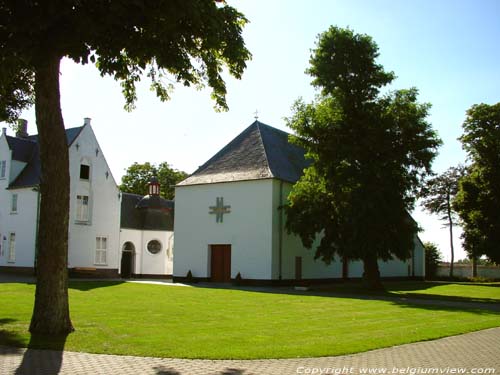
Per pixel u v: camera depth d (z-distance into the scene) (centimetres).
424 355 1034
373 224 2800
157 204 5025
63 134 1237
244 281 3366
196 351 1005
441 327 1438
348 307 1986
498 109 4556
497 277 6172
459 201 4516
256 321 1500
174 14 1084
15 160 4294
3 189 4281
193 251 3659
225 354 979
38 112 1218
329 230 2986
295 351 1017
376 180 2836
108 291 2484
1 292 2255
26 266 3994
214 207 3591
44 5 1014
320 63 3017
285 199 3450
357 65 2980
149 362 917
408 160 2939
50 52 1084
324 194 3053
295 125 3002
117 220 4431
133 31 1156
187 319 1508
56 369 863
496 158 4378
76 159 4128
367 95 3000
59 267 1213
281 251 3369
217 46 1274
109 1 1048
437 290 3412
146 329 1285
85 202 4194
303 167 3947
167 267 4953
